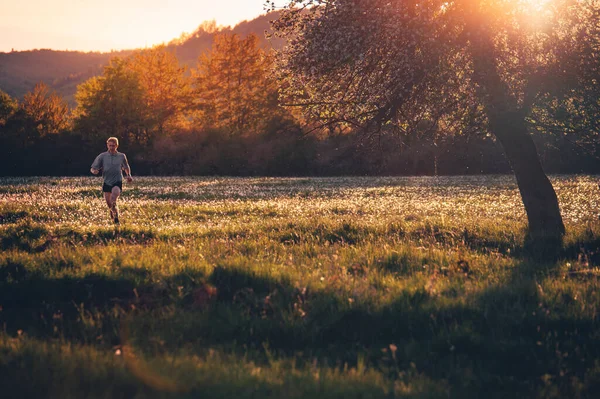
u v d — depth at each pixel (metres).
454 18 11.04
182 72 82.38
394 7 11.09
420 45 11.12
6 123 73.19
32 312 6.56
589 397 4.59
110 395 4.02
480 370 5.11
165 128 80.69
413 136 13.20
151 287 7.32
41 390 4.14
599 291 7.08
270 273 7.66
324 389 4.36
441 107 11.97
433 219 15.62
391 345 5.16
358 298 6.50
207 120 81.19
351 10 11.25
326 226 13.34
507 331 5.96
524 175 12.35
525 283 7.27
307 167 64.19
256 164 65.44
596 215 16.98
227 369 4.69
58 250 9.18
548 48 11.34
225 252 9.77
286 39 12.66
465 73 11.37
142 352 5.16
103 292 7.21
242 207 21.55
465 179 52.09
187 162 69.56
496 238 11.85
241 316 6.12
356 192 33.28
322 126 13.36
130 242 11.55
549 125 13.13
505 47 11.36
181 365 4.68
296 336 5.83
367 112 12.73
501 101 11.27
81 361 4.65
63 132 73.56
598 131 12.71
